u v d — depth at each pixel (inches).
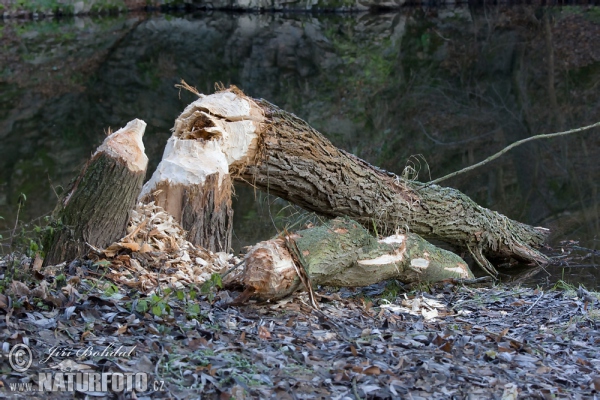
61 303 141.9
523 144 452.4
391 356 139.3
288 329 153.6
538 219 331.3
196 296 166.6
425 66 698.2
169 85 595.8
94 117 494.6
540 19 836.0
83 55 691.4
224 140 221.9
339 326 160.2
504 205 349.1
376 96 585.6
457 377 130.9
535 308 190.7
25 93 551.8
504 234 280.1
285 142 230.5
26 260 170.4
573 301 195.9
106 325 136.1
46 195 327.6
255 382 120.8
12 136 436.8
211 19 914.7
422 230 264.5
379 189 251.8
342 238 189.2
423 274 212.5
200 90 582.9
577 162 416.2
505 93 620.1
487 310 190.1
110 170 178.5
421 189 262.8
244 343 139.3
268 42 754.2
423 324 170.6
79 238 177.3
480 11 940.6
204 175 210.8
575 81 654.5
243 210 309.6
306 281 175.0
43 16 918.4
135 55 695.7
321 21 880.9
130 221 192.5
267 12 983.6
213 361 126.4
